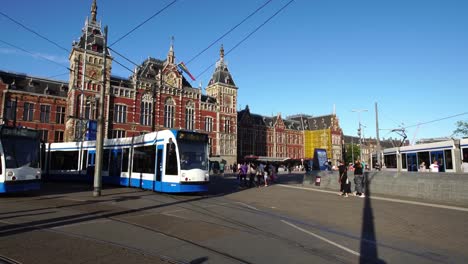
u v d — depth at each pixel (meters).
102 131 16.28
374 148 124.12
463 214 12.02
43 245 7.25
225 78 68.00
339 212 12.52
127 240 7.86
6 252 6.70
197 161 17.53
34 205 12.82
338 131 97.19
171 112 57.19
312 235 8.75
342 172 18.19
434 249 7.53
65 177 26.08
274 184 27.72
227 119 66.31
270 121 90.81
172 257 6.61
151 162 18.62
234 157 66.25
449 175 15.69
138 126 52.19
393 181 18.53
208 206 13.70
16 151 15.57
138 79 53.16
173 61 58.53
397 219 11.08
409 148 30.20
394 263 6.48
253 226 9.77
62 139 49.91
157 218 10.67
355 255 6.97
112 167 22.55
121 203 13.81
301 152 97.19
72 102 45.19
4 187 14.75
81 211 11.59
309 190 21.75
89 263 6.12
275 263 6.34
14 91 46.16
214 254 6.88
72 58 48.19
